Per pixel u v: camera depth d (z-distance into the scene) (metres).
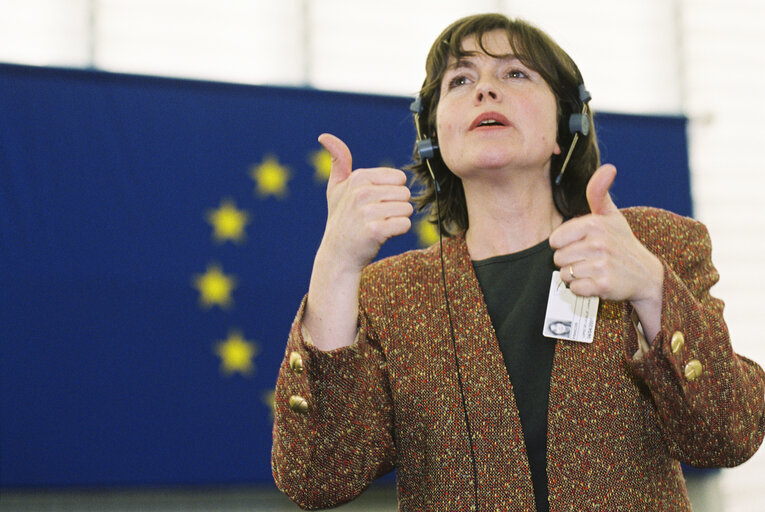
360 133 6.38
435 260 2.26
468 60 2.38
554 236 1.75
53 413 5.50
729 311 7.29
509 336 2.11
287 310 5.99
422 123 2.59
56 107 5.84
